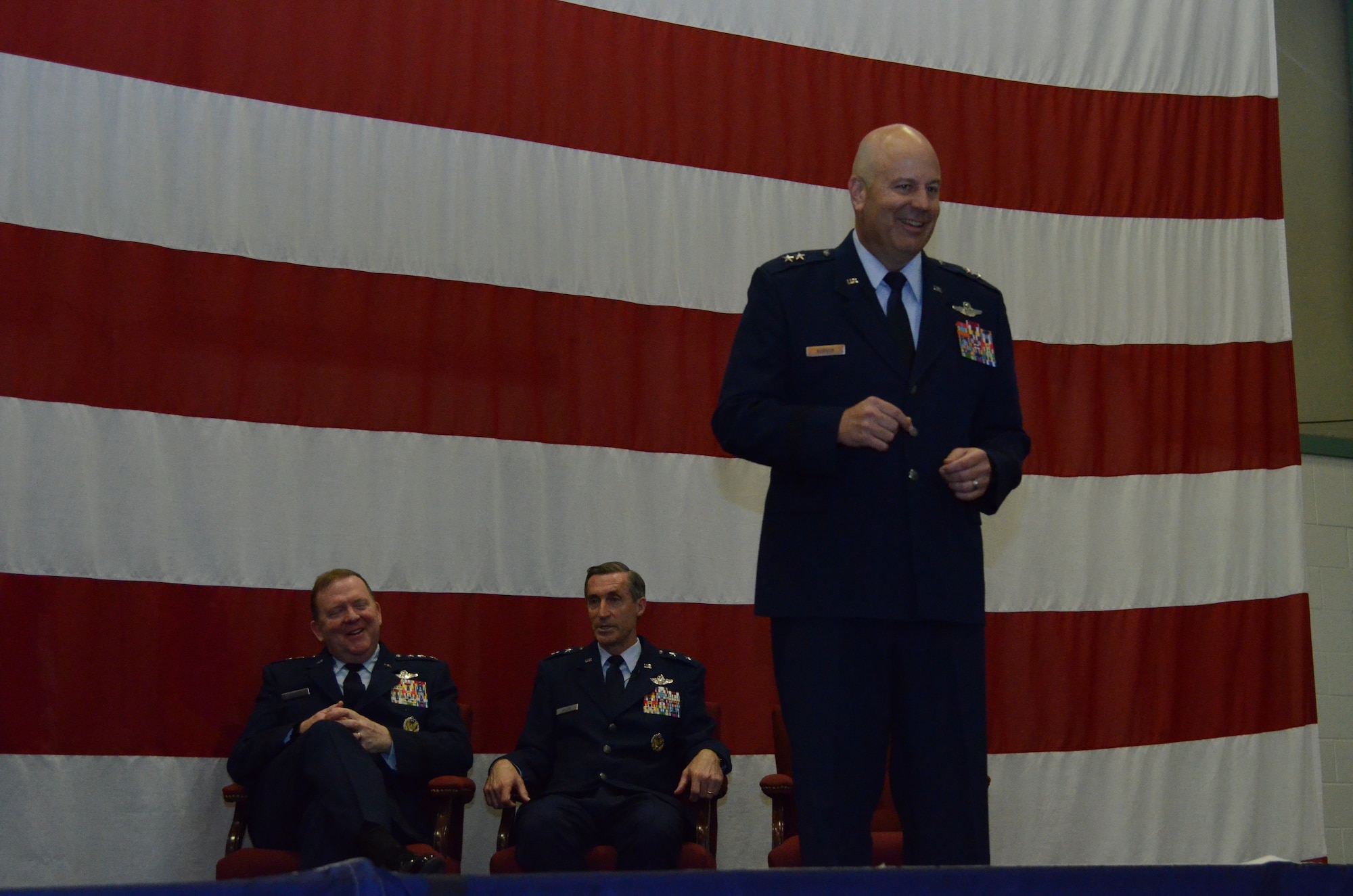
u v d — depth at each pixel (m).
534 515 4.56
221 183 4.34
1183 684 5.16
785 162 5.06
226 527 4.22
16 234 4.07
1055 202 5.37
